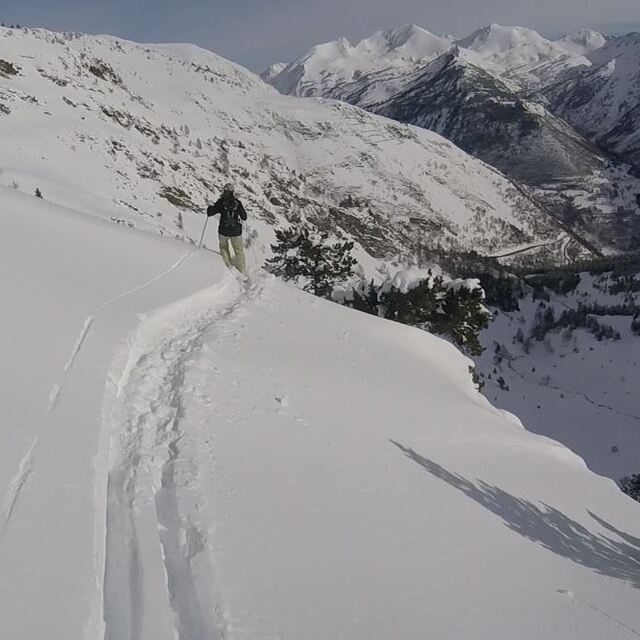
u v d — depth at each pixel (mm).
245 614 3105
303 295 12180
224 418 5395
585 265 175500
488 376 99938
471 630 3717
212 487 4160
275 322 9727
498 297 139125
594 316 124875
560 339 117812
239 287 11305
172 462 4316
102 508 3447
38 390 4309
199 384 5855
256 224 83500
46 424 3916
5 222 8578
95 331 5836
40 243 8344
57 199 53000
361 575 3854
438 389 9836
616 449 82562
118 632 2721
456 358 12992
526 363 113812
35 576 2705
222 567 3391
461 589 4164
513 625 3943
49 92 113062
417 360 11227
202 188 106500
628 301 139375
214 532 3676
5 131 82000
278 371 7137
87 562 2922
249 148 194750
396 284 20938
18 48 133000
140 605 2893
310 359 8352
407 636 3416
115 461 4180
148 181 90750
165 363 6238
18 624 2418
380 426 6793
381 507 4887
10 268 6664
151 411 5098
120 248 10141
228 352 7223
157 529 3539
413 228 199375
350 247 24125
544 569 5090
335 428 6164
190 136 157125
